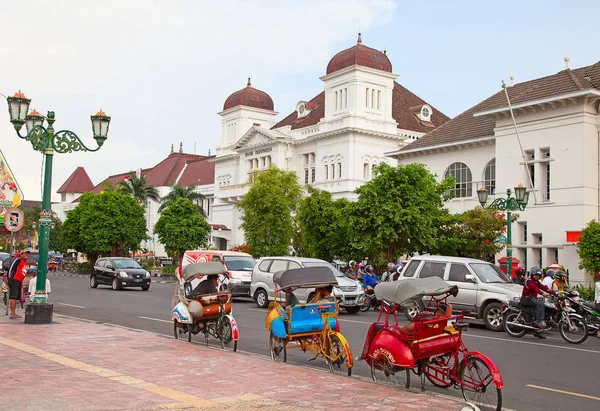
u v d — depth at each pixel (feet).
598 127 99.04
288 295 37.24
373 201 96.58
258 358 37.63
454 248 92.58
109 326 51.65
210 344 43.37
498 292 56.85
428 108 201.77
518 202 73.92
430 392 28.94
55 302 81.56
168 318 62.34
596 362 40.09
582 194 97.40
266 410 24.23
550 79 107.24
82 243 201.57
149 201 282.36
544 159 103.76
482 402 26.22
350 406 25.39
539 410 27.27
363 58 179.73
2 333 45.14
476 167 121.49
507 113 108.68
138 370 31.94
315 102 214.69
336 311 36.58
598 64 108.06
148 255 248.32
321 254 130.41
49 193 53.31
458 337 28.76
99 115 54.75
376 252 97.66
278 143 197.67
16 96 53.26
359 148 177.88
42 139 53.47
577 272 97.14
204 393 26.99
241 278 85.46
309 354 41.45
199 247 182.91
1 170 118.73
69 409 23.43
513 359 40.81
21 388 26.84
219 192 224.53
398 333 29.60
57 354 36.17
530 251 105.09
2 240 230.48
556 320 52.03
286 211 150.82
